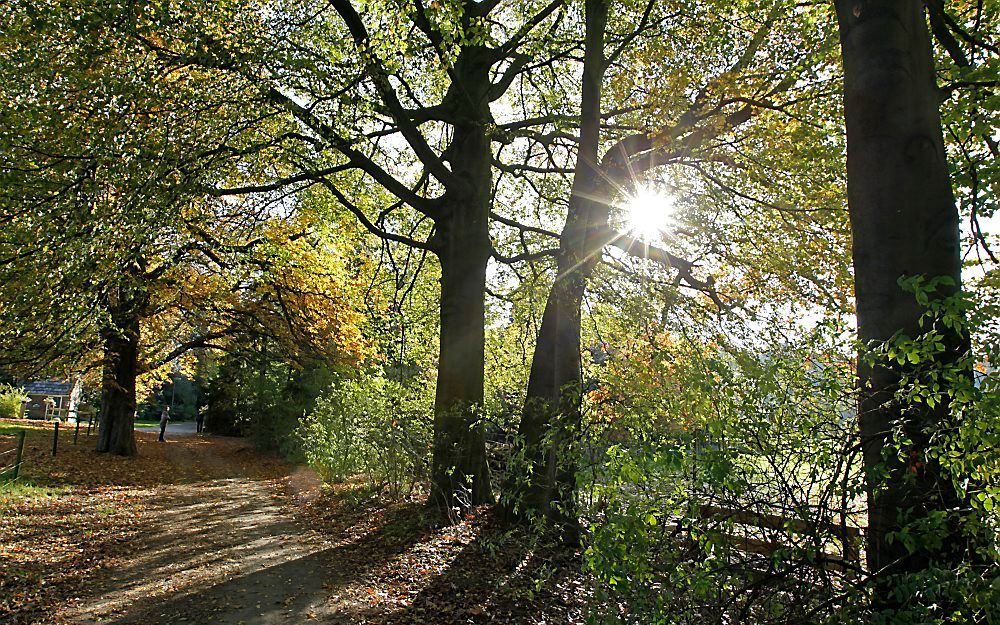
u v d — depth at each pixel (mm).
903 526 2990
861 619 2930
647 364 5098
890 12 4090
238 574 8555
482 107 12867
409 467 12773
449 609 7008
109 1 9531
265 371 27094
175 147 10461
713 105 11344
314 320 21047
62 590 7660
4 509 12062
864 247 4047
